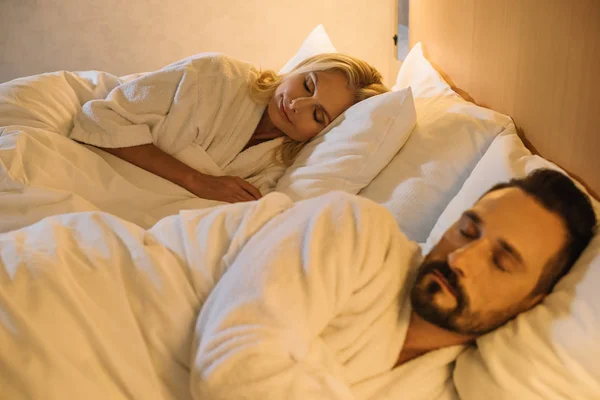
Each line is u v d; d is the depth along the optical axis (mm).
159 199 1265
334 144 1292
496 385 748
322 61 1409
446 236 822
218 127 1376
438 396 803
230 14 2061
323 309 731
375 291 788
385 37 2078
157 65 2098
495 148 1033
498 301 769
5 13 1932
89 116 1271
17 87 1279
